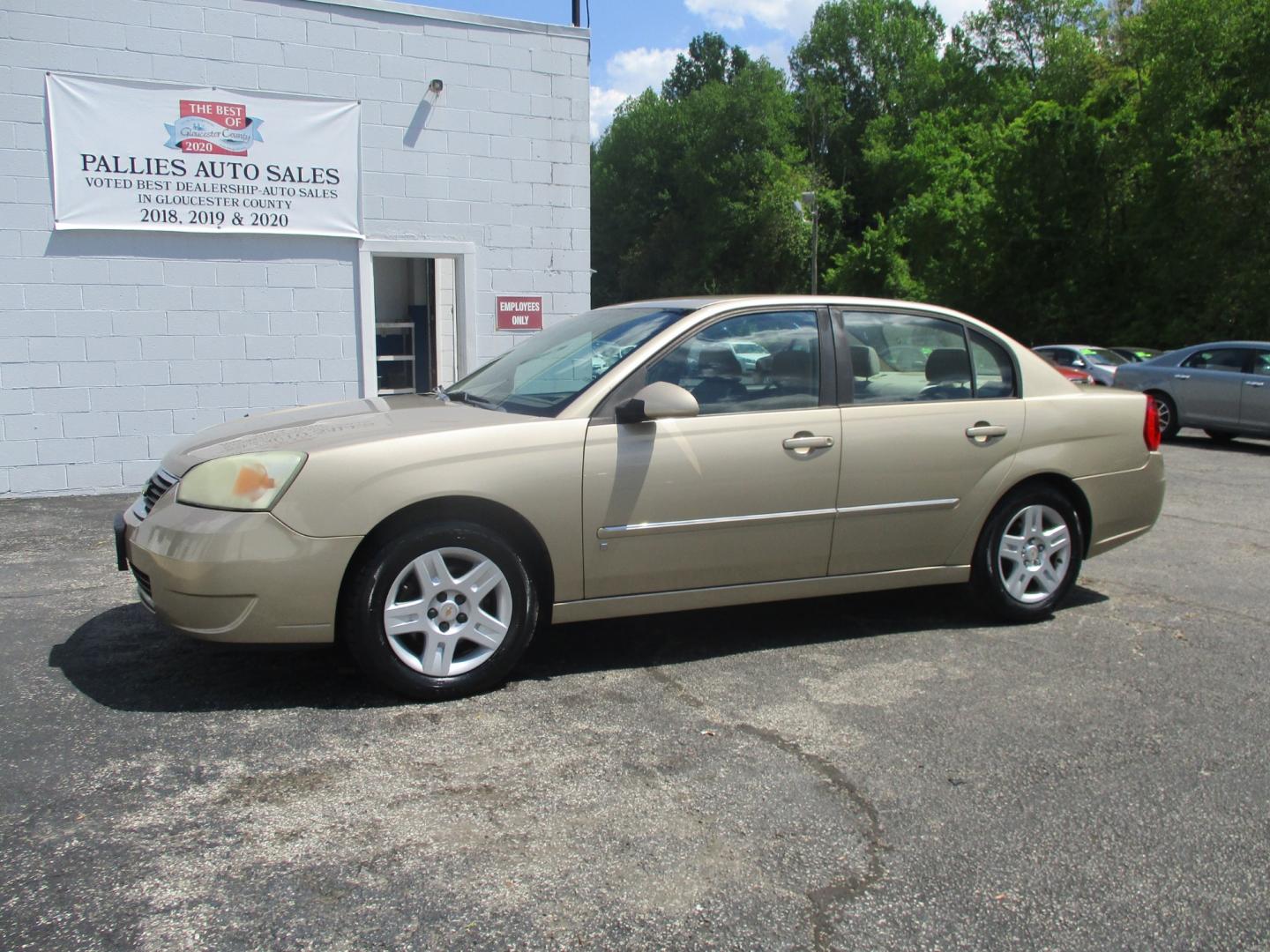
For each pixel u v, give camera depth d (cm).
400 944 259
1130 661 485
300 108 953
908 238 5106
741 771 359
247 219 943
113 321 905
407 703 415
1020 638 520
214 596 389
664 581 458
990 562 529
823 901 282
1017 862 304
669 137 6731
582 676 454
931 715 414
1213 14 3078
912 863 302
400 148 1001
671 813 328
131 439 923
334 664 460
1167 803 342
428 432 418
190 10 905
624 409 436
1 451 880
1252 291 2802
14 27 848
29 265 873
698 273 6366
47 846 300
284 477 394
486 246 1052
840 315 505
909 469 501
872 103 7094
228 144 928
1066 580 552
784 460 471
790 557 482
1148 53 3331
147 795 333
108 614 534
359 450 402
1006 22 5781
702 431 457
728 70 7981
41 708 405
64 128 870
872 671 467
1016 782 356
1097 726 405
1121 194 3469
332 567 396
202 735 381
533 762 363
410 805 330
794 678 455
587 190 1087
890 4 7281
